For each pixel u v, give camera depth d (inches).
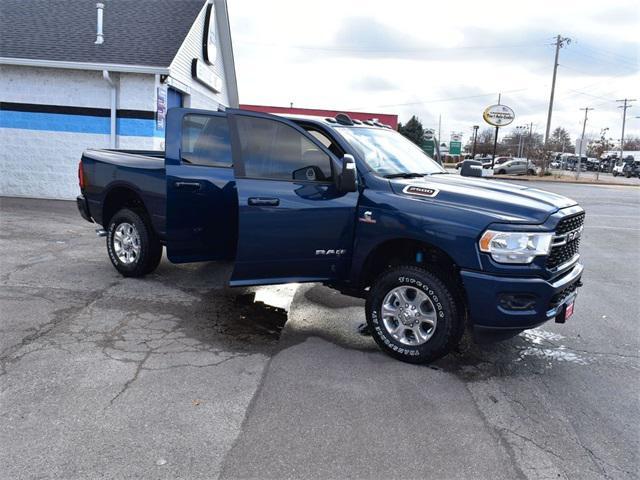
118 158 247.9
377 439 127.2
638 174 2219.5
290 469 114.3
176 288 240.8
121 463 113.5
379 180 182.2
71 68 474.6
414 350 169.8
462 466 118.6
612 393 159.8
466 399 150.1
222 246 222.2
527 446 128.0
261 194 179.2
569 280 169.2
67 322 191.5
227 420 132.1
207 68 622.5
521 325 157.5
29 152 497.7
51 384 145.5
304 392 148.6
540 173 1902.1
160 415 132.7
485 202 164.1
